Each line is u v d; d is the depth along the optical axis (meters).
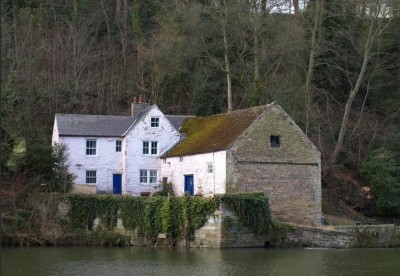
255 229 36.12
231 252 33.78
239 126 42.78
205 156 43.16
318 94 60.06
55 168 42.50
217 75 61.69
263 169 41.16
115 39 65.19
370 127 57.12
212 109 60.75
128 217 38.38
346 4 55.91
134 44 63.34
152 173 49.72
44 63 59.22
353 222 44.75
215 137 44.31
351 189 50.47
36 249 35.59
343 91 61.50
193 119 51.91
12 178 40.28
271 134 41.69
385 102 59.09
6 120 41.34
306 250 35.53
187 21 57.59
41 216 38.62
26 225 38.12
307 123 52.22
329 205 48.50
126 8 65.69
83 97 58.25
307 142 42.66
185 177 45.91
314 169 42.53
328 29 58.78
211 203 35.66
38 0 64.50
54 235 37.88
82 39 61.06
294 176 41.91
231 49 59.94
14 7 59.09
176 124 52.03
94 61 61.00
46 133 53.94
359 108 60.47
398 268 28.12
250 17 51.88
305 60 58.34
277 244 36.91
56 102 56.50
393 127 56.47
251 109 44.09
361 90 61.38
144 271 26.48
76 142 48.31
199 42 59.25
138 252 34.06
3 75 49.69
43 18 61.78
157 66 59.50
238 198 35.75
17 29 57.19
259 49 55.38
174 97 61.09
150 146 49.78
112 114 58.44
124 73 61.78
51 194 39.62
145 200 38.03
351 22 59.34
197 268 27.39
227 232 35.50
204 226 35.94
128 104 60.31
